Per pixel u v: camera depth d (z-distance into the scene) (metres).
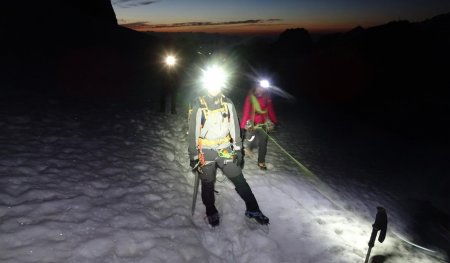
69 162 5.00
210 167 3.99
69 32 23.02
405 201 8.09
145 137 7.23
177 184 5.06
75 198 3.94
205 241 3.89
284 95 24.55
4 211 3.39
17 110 7.25
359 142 13.22
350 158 10.55
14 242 2.98
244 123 6.16
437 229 6.94
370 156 11.45
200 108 3.91
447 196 9.55
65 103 8.91
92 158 5.36
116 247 3.24
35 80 11.01
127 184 4.66
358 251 4.60
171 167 5.74
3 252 2.83
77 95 10.36
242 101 18.42
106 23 35.69
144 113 9.63
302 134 12.42
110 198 4.17
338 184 7.55
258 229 4.29
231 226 4.25
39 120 6.87
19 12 21.12
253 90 6.22
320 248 4.35
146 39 38.69
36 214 3.46
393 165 11.05
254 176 6.11
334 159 9.89
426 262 5.00
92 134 6.68
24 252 2.88
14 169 4.36
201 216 4.32
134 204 4.14
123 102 10.77
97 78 14.66
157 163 5.73
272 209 5.05
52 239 3.13
